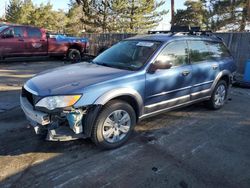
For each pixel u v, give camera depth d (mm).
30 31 13250
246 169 3730
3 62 13281
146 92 4391
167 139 4555
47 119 3646
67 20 31422
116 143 4133
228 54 6406
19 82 8602
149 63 4453
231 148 4328
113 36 16641
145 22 30672
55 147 4129
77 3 31031
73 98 3619
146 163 3779
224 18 24938
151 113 4625
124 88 4035
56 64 13312
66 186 3236
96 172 3531
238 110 6250
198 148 4277
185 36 5262
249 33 10016
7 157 3812
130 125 4270
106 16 28812
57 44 14148
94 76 4062
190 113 5879
